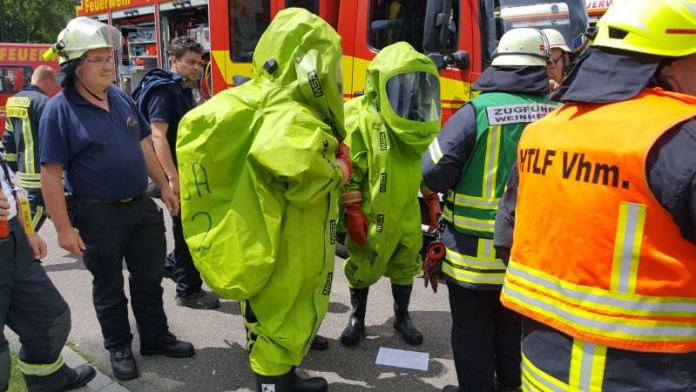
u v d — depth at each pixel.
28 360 2.69
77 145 2.75
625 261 1.26
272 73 2.25
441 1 4.11
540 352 1.47
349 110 3.20
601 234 1.28
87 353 3.35
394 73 2.94
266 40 2.29
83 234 2.89
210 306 4.03
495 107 2.24
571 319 1.35
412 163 3.15
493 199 2.29
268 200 2.19
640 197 1.22
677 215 1.17
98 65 2.74
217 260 2.25
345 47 5.20
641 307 1.25
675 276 1.21
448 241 2.46
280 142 2.05
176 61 3.79
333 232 2.44
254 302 2.33
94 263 2.93
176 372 3.14
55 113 2.71
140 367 3.18
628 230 1.25
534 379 1.49
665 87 1.33
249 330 2.48
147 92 3.64
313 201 2.16
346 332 3.47
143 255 3.11
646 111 1.26
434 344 3.52
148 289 3.17
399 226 3.15
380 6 4.95
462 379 2.49
